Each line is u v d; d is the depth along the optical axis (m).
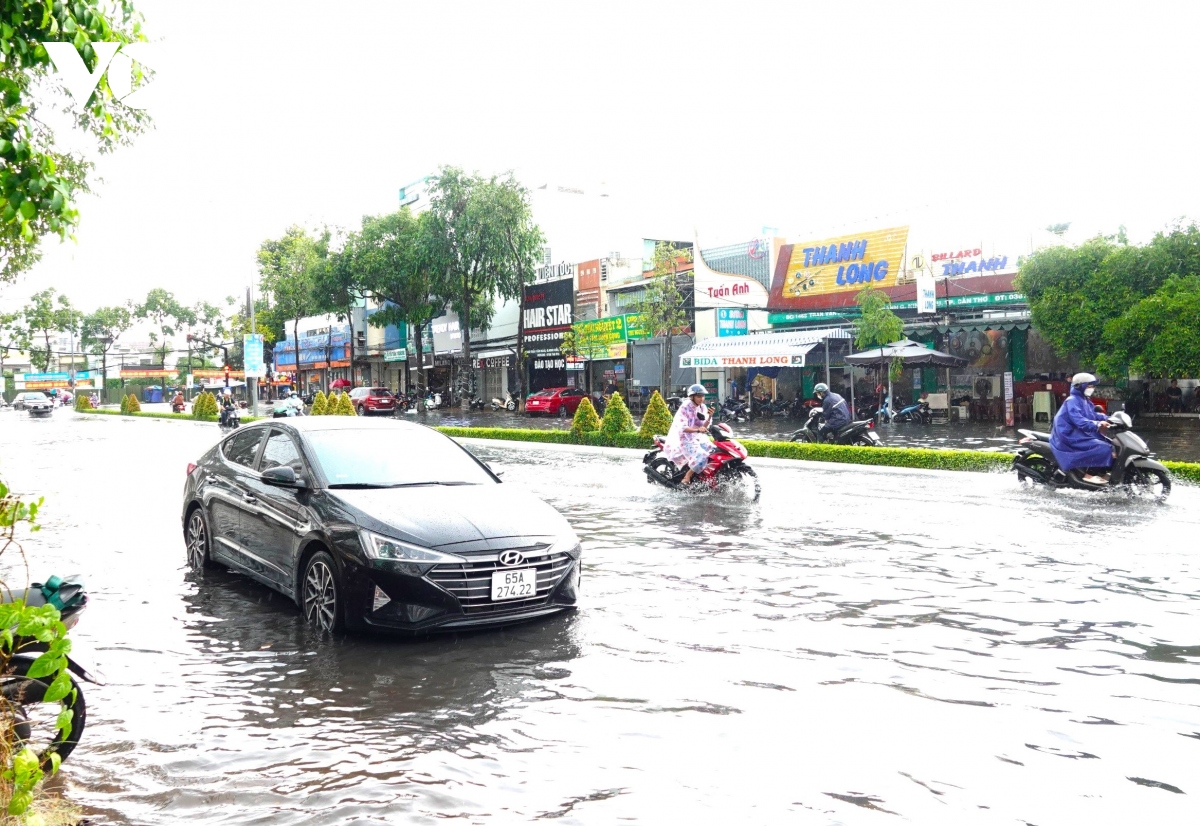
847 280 28.08
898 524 9.20
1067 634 5.27
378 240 41.97
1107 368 20.97
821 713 4.11
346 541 5.30
